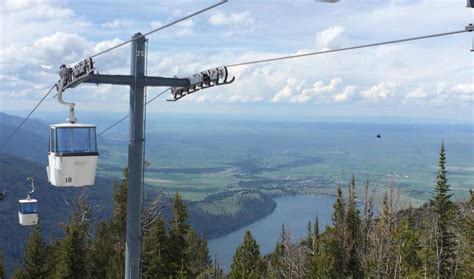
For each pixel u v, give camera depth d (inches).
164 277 1744.6
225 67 473.4
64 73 445.4
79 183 457.4
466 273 1856.5
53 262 1877.5
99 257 1849.2
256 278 1904.5
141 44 436.1
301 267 2033.7
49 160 462.9
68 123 459.8
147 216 1668.3
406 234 1983.3
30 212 863.7
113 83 430.9
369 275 1861.5
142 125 441.4
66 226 1870.1
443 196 2112.5
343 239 2122.3
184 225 1819.6
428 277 1836.9
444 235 2031.3
